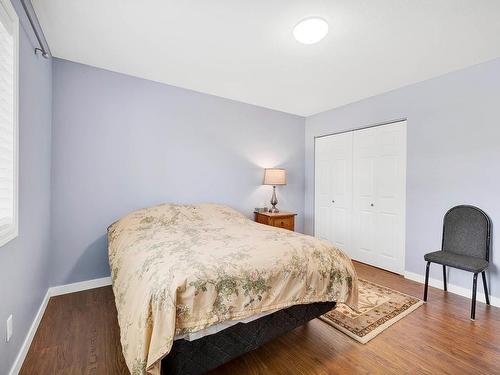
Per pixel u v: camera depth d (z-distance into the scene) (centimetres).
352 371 142
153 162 283
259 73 258
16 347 139
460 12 162
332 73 256
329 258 170
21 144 149
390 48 207
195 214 273
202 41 201
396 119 295
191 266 128
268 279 140
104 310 207
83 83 243
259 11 164
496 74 221
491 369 144
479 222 225
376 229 321
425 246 269
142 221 239
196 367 121
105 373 139
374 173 323
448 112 251
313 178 410
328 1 153
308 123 415
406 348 162
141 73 262
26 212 158
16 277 140
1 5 117
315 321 194
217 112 327
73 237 241
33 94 171
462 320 195
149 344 106
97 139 251
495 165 221
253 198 363
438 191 259
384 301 226
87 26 184
